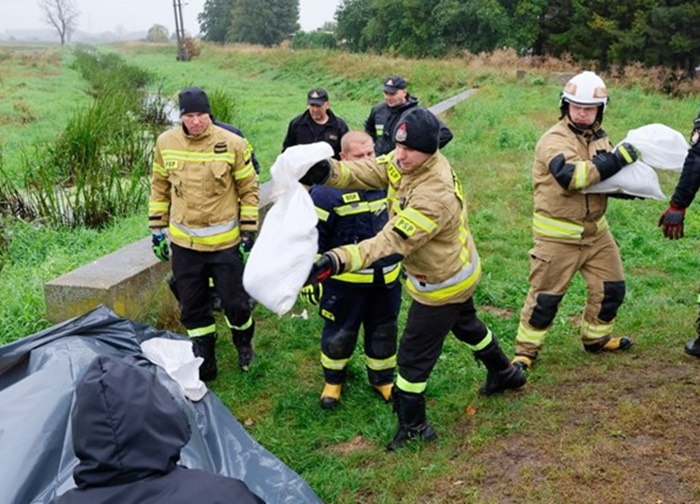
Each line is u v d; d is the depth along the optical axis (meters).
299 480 3.49
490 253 7.43
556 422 3.84
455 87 23.75
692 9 32.56
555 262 4.53
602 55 37.22
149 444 1.92
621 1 35.50
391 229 3.19
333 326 4.44
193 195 4.55
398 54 39.06
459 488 3.45
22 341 3.73
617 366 4.55
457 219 3.42
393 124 6.83
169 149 4.62
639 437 3.58
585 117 4.23
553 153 4.27
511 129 13.92
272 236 2.98
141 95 25.39
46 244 7.45
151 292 5.46
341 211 4.18
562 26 38.91
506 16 37.97
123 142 10.52
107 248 6.84
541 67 26.06
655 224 8.28
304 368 5.04
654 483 3.22
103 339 3.94
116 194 8.67
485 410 4.20
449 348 5.11
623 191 4.25
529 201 9.23
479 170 10.80
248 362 5.02
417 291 3.64
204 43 63.09
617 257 4.64
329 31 58.94
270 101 24.78
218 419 3.87
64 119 18.30
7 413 3.16
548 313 4.64
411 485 3.56
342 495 3.59
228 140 4.64
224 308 4.87
